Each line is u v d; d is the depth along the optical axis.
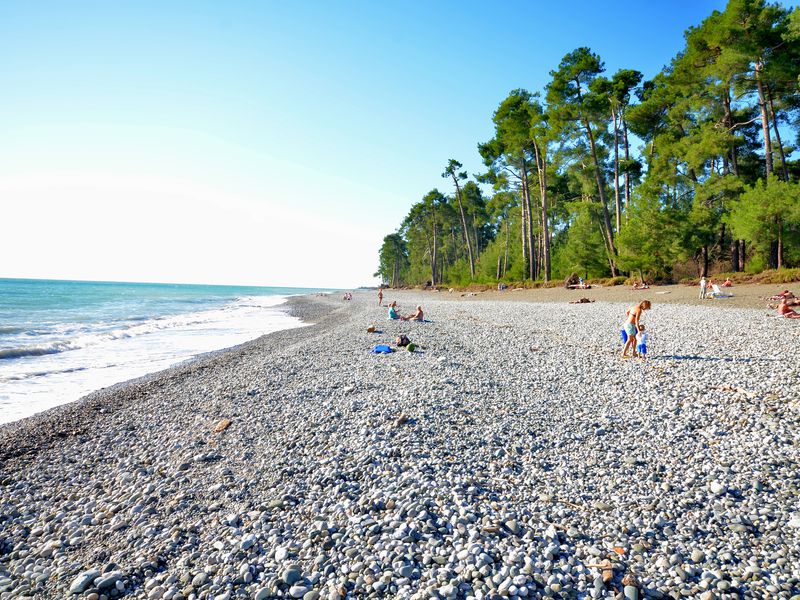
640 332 13.12
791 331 14.85
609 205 53.81
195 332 28.48
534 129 44.94
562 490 5.91
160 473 6.99
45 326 29.53
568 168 45.47
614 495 5.71
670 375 10.81
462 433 7.94
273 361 15.62
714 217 34.75
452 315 29.62
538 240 61.41
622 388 10.20
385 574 4.28
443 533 4.96
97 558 4.89
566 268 50.59
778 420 7.47
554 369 12.43
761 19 28.80
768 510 5.10
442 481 6.15
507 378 11.63
